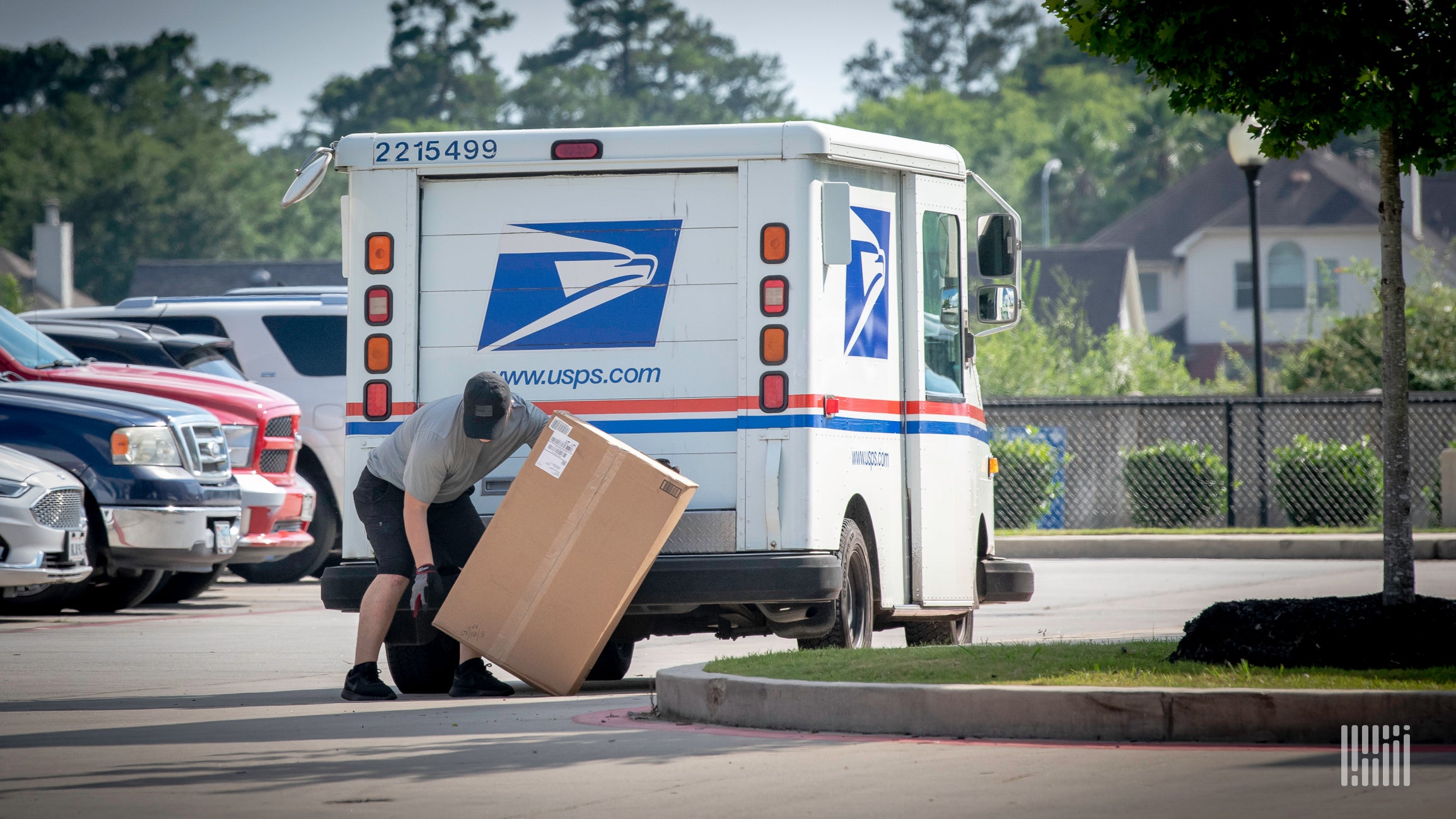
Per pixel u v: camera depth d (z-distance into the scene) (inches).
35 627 1812.3
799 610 1240.8
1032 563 2775.6
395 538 1227.2
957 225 1414.9
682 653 1611.7
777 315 1233.4
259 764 946.7
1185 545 2871.6
